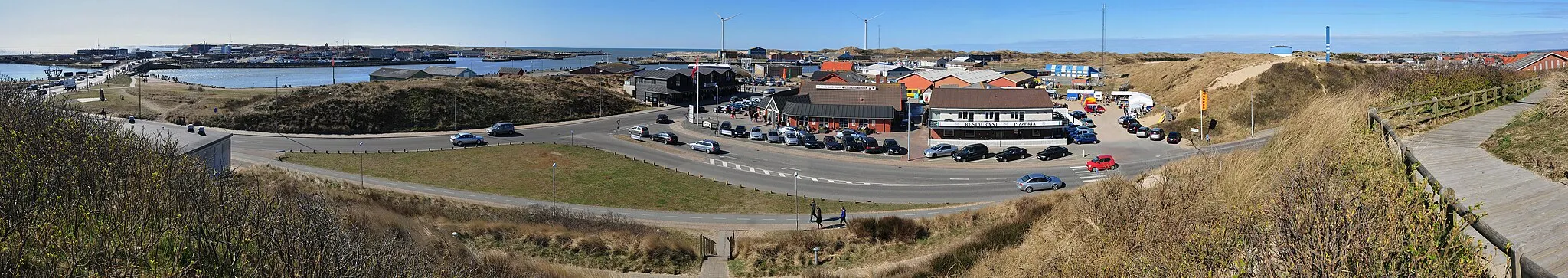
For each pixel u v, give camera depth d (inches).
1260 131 2182.6
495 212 1299.2
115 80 3986.2
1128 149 2060.8
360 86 2721.5
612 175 1716.3
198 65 7421.3
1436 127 681.0
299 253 536.1
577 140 2203.5
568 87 3176.7
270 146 1945.1
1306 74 2674.7
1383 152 558.3
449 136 2241.6
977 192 1583.4
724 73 3567.9
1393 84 956.0
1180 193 637.9
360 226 751.7
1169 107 2726.4
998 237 973.8
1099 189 846.5
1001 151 1999.3
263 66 7667.3
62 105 976.3
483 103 2719.0
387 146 2027.6
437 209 1274.6
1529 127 590.9
